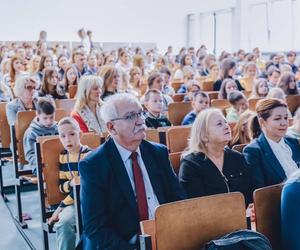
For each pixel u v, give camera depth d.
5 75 6.37
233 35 12.76
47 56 6.93
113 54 9.47
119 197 1.86
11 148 3.67
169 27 14.45
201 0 14.41
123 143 1.92
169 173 2.03
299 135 2.92
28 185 4.31
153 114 3.90
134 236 1.81
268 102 2.57
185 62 8.70
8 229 3.42
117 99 1.93
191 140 2.39
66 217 2.45
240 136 3.05
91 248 1.82
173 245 1.57
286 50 11.69
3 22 12.59
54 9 13.02
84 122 3.43
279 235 1.84
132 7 13.90
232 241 1.50
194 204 1.62
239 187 2.37
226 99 4.83
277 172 2.53
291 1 11.45
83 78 3.51
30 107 3.99
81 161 1.88
